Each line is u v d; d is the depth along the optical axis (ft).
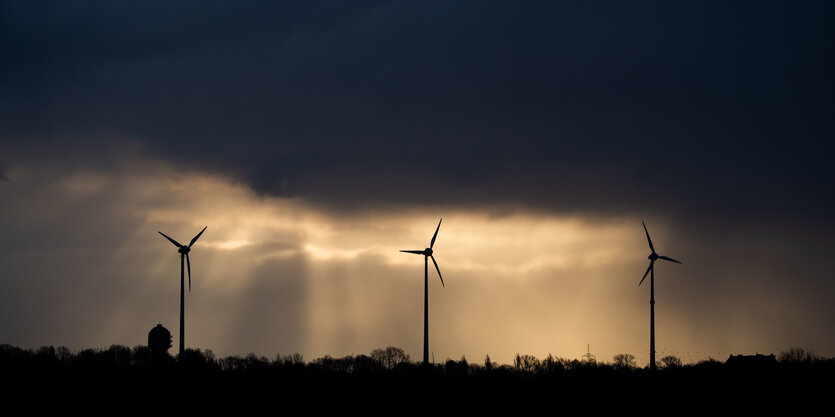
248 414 650.02
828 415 644.27
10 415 638.53
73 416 640.58
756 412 650.84
